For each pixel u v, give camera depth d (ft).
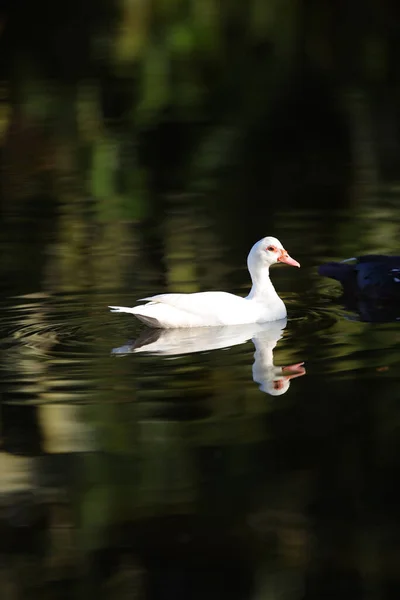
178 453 30.99
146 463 30.32
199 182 75.97
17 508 28.22
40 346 40.75
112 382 36.52
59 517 27.71
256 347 40.42
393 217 63.21
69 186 75.10
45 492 29.01
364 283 48.62
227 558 25.66
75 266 53.83
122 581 25.02
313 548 26.03
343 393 35.14
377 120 92.68
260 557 25.62
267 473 29.63
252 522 27.22
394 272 48.73
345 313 45.85
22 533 27.07
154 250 56.85
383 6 119.85
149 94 103.86
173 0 113.50
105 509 27.73
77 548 26.27
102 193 72.90
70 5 124.67
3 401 34.81
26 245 58.54
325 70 109.09
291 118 94.94
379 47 116.06
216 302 43.47
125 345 40.75
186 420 33.27
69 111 98.37
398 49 115.75
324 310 46.52
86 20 124.47
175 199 70.59
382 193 70.28
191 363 38.47
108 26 123.13
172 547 26.23
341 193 70.74
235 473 29.60
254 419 33.14
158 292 48.65
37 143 88.38
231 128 92.38
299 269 53.83
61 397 35.09
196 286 49.75
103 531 26.89
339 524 27.09
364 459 30.25
